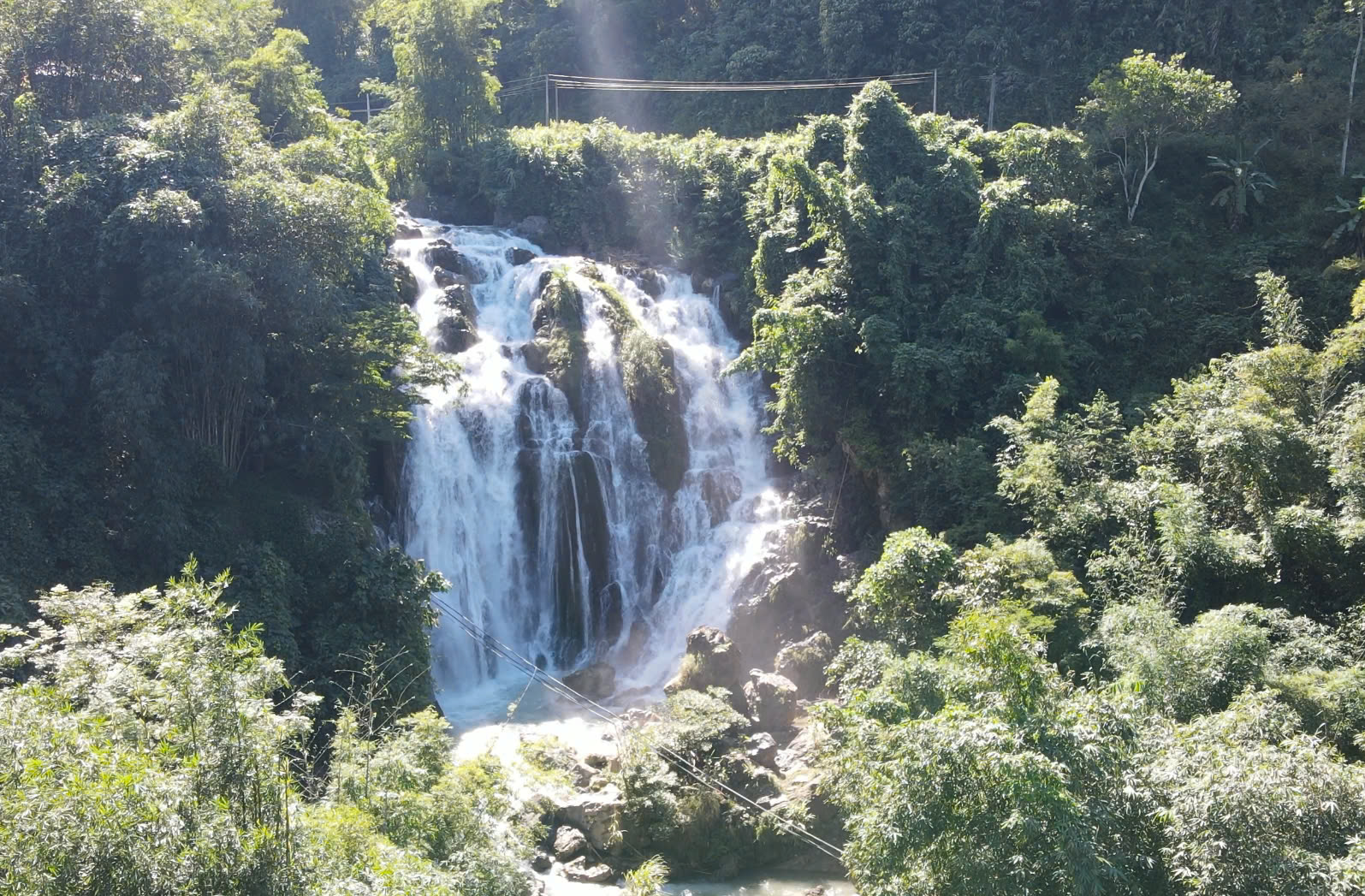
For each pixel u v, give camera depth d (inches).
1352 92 2490.2
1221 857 801.6
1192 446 1648.6
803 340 2005.4
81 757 729.0
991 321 2012.8
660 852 1369.3
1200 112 2447.1
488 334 2236.7
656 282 2472.9
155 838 684.7
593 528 2033.7
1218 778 824.3
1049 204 2213.3
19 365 1620.3
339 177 2105.1
